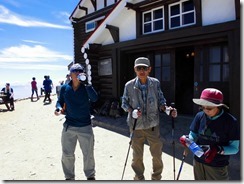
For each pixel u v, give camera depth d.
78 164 4.73
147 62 3.44
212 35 6.25
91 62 9.91
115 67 9.20
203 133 2.44
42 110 12.20
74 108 3.54
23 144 6.26
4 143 6.43
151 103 3.45
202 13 6.54
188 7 7.07
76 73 3.51
